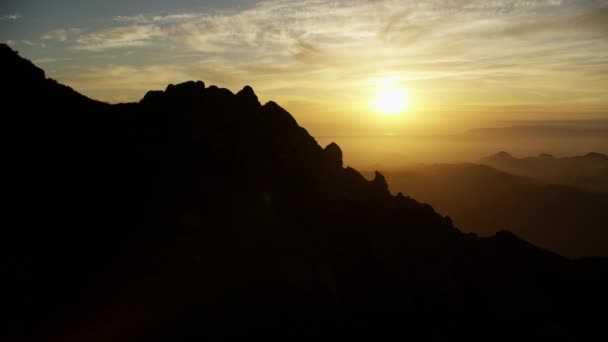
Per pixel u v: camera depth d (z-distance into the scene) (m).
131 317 23.73
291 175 45.66
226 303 27.25
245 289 28.91
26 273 23.09
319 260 35.19
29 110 34.72
